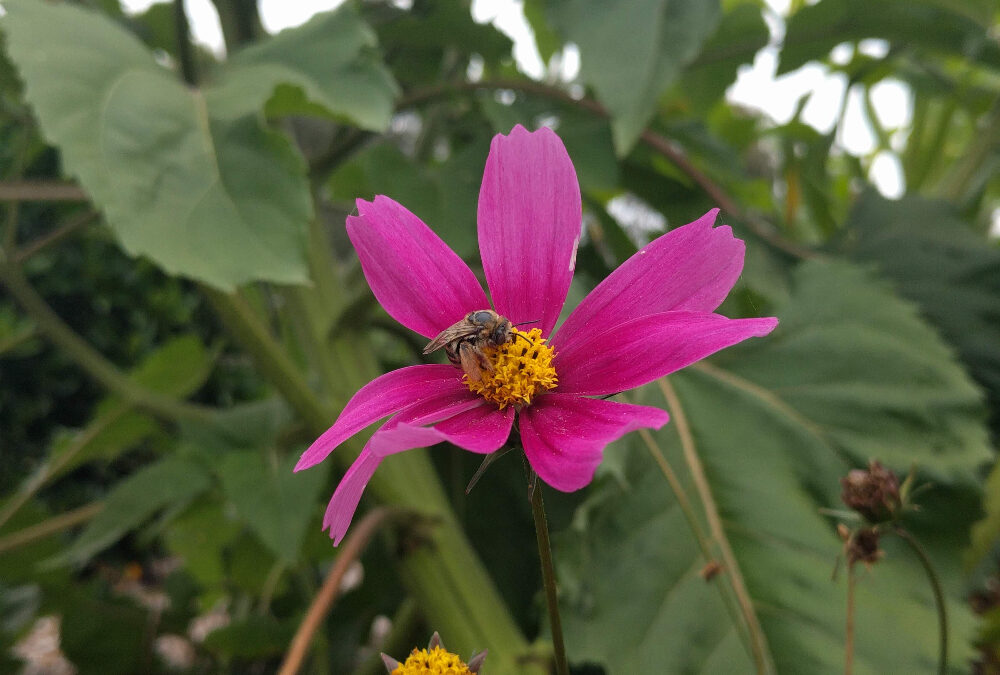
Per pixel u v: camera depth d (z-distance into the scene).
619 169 0.25
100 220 0.29
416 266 0.09
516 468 0.25
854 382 0.20
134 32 0.28
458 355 0.09
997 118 0.32
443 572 0.19
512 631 0.19
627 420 0.08
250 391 0.86
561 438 0.08
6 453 0.88
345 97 0.18
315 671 0.31
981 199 0.32
